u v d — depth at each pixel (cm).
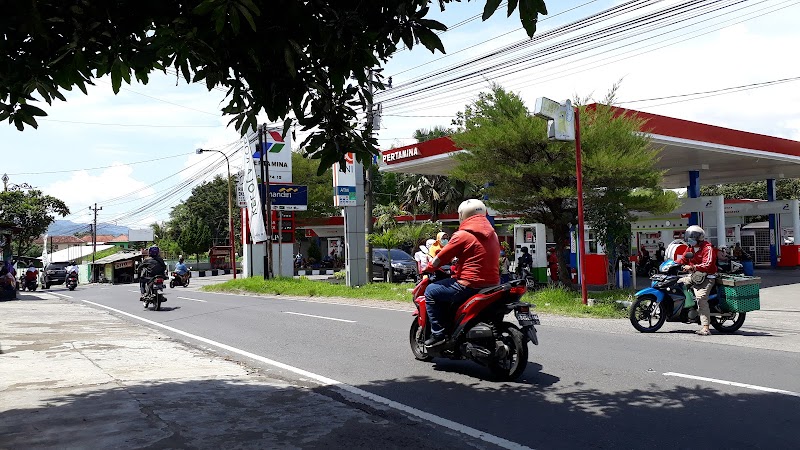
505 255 1942
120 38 408
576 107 1402
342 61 436
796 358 760
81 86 427
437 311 705
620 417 525
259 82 463
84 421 531
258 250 3194
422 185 4012
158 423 525
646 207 1614
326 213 5434
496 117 1641
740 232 3253
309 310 1550
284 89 474
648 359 767
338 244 4981
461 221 713
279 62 450
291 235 3328
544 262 2033
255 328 1216
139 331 1228
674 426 496
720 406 548
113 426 516
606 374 689
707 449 442
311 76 466
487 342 678
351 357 853
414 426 519
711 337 952
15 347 991
